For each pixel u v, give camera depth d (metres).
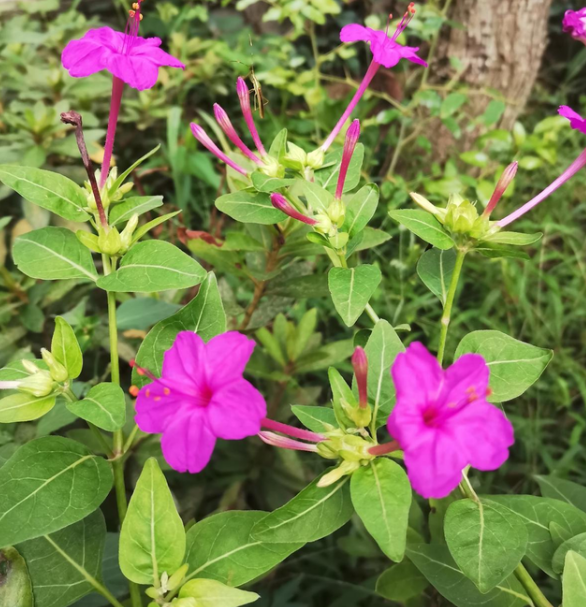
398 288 0.43
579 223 0.51
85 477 0.18
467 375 0.14
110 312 0.19
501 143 0.48
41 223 0.34
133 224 0.19
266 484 0.34
